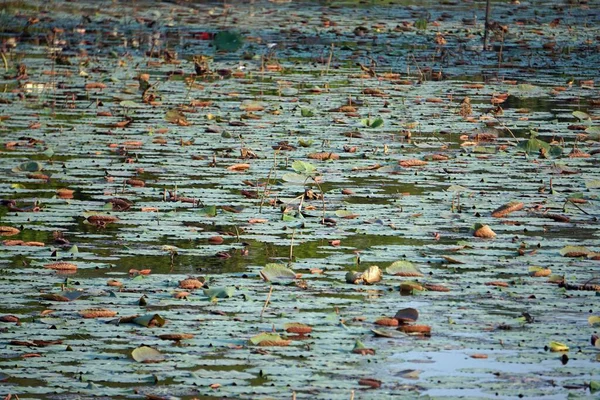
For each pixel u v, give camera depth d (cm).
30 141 1731
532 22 3344
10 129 1830
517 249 1238
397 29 3108
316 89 2209
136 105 2023
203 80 2336
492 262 1190
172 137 1788
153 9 3500
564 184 1523
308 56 2672
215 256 1207
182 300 1066
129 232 1288
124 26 3125
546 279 1137
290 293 1091
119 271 1150
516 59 2691
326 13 3500
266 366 907
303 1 3822
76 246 1214
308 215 1363
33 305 1045
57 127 1850
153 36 2939
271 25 3192
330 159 1650
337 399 840
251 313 1032
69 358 920
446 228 1313
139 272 1141
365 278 1126
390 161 1641
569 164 1648
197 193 1448
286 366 908
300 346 953
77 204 1395
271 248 1233
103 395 845
